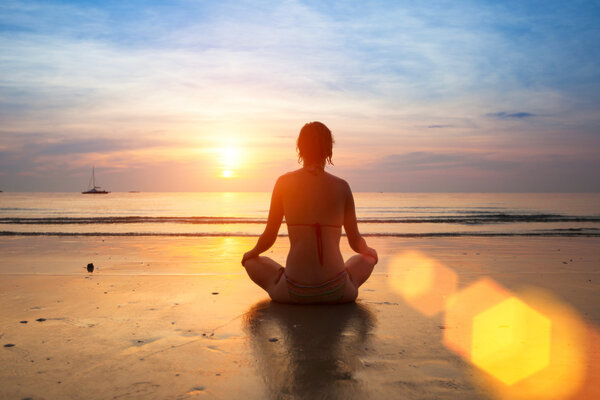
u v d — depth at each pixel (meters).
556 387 1.94
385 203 60.59
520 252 8.40
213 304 3.72
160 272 5.64
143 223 19.52
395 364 2.23
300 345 2.55
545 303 3.78
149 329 2.91
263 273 3.91
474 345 2.57
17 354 2.39
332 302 3.68
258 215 28.11
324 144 3.70
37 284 4.68
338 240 3.74
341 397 1.82
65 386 1.94
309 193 3.65
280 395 1.83
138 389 1.90
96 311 3.44
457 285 4.73
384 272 5.75
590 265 6.46
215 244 9.75
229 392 1.87
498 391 1.89
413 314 3.37
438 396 1.83
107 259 7.00
